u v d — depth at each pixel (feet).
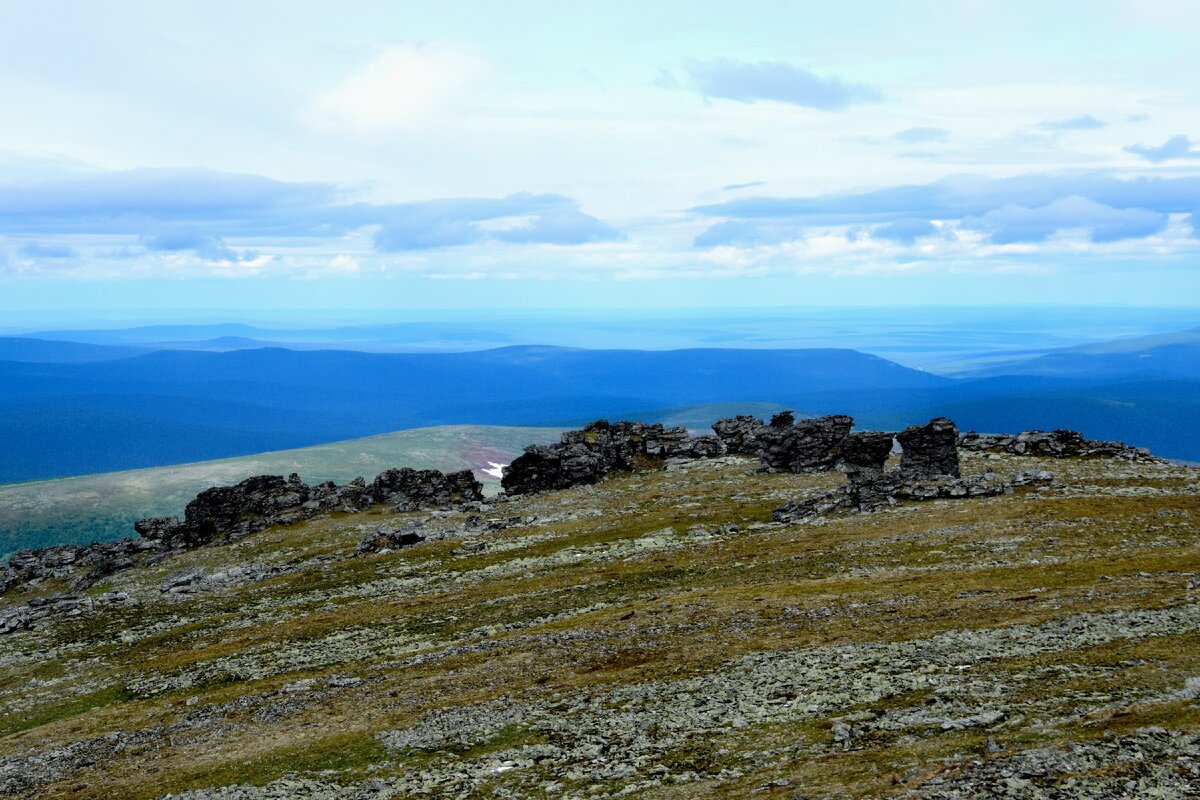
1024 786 100.07
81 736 217.97
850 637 192.85
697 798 116.16
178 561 509.76
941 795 100.73
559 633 240.94
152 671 283.18
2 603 492.54
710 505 435.12
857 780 110.83
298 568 428.15
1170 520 299.17
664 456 579.89
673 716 156.46
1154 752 105.09
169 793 159.33
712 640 209.67
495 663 219.82
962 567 261.85
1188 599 187.93
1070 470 418.10
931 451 406.00
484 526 454.81
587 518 442.91
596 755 143.33
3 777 191.83
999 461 453.17
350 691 216.13
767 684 166.09
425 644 264.72
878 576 260.83
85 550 559.79
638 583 305.94
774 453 511.40
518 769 142.51
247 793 148.97
